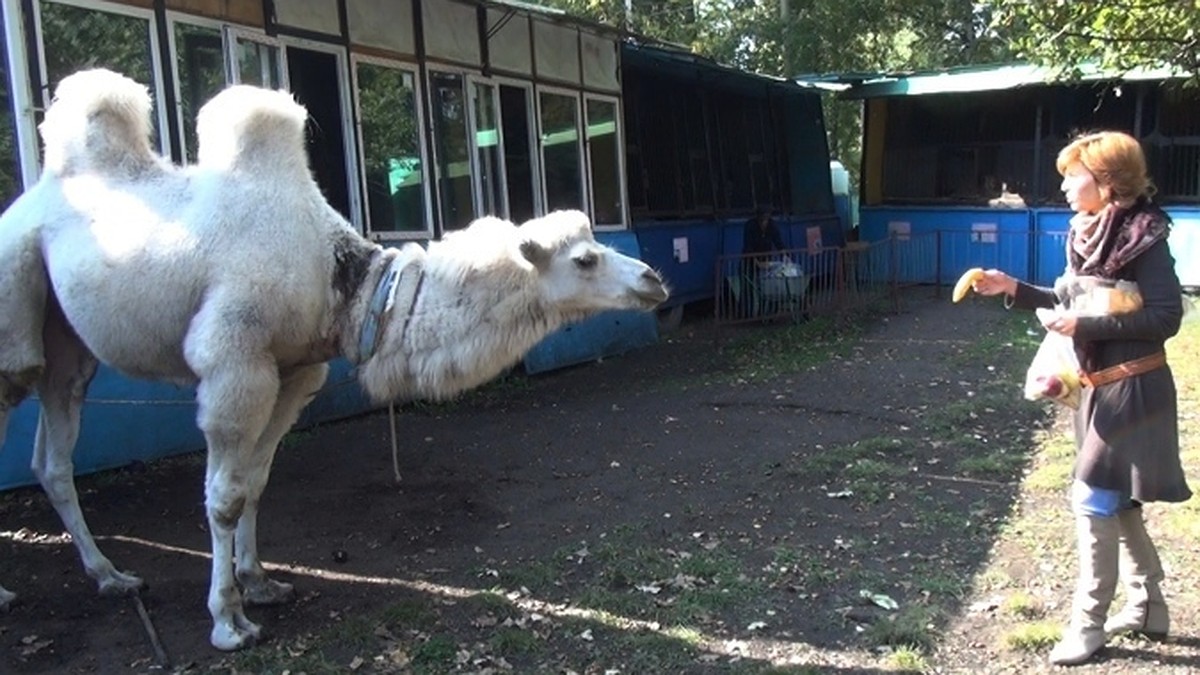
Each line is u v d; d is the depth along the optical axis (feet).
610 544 17.53
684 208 48.49
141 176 14.07
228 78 24.17
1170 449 12.16
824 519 18.90
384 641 13.94
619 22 78.28
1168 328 11.81
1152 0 30.22
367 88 28.68
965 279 13.23
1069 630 13.17
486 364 13.41
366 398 27.94
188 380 14.12
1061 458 22.62
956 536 17.78
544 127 37.14
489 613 14.80
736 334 44.24
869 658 13.32
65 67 20.31
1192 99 51.80
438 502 20.36
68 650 13.74
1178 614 14.11
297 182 13.82
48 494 15.56
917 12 86.43
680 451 24.31
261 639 13.89
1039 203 56.34
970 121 58.39
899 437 25.25
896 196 61.00
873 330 44.06
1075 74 33.76
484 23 33.60
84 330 13.67
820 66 82.12
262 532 18.52
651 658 13.37
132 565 16.85
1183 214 51.98
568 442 25.36
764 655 13.44
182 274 13.04
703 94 50.62
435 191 31.22
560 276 13.32
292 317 13.26
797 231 58.44
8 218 14.48
